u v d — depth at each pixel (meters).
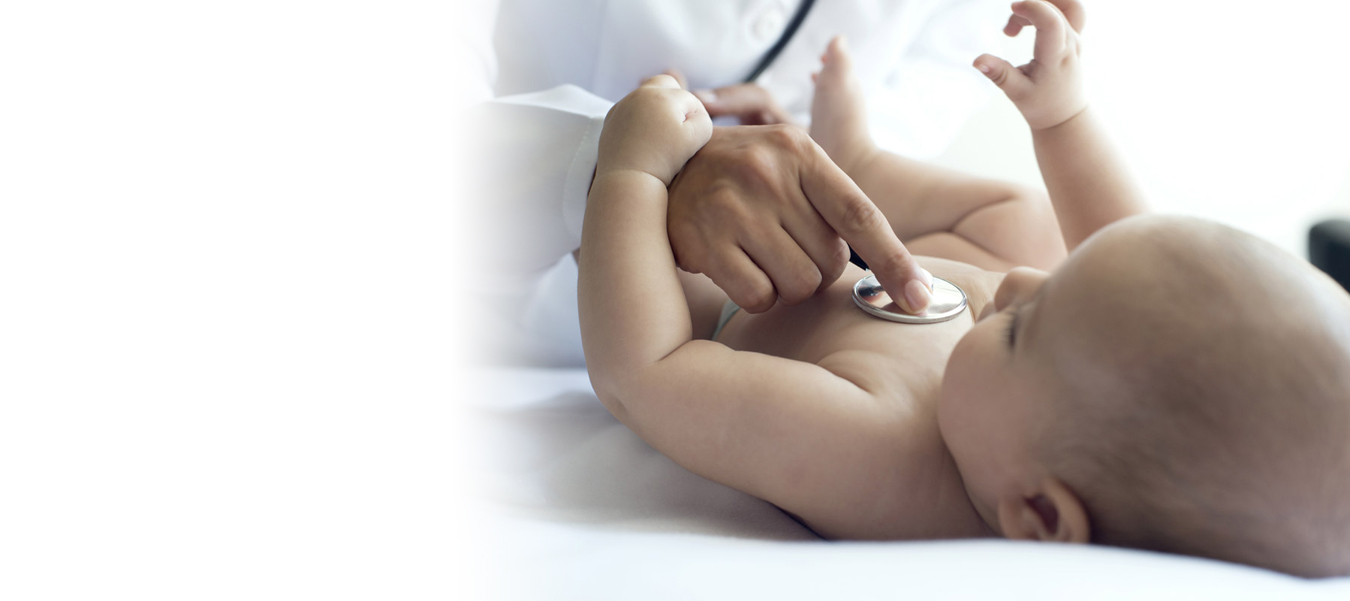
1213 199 1.67
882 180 1.11
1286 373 0.48
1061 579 0.40
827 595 0.38
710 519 0.65
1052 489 0.55
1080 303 0.55
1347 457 0.48
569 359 1.09
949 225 1.06
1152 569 0.42
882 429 0.63
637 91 0.75
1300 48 1.66
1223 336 0.50
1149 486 0.52
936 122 1.44
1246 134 1.68
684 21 1.13
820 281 0.70
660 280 0.68
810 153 0.69
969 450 0.61
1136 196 0.96
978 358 0.60
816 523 0.65
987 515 0.63
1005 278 0.64
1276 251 0.54
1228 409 0.49
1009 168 1.68
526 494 0.63
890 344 0.69
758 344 0.80
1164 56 1.71
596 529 0.55
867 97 1.34
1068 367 0.55
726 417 0.64
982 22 1.39
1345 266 1.22
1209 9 1.68
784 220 0.69
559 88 0.94
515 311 1.01
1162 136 1.70
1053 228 1.01
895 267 0.68
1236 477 0.49
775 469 0.63
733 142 0.72
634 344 0.66
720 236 0.69
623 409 0.69
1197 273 0.52
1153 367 0.51
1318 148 1.68
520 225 0.89
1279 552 0.50
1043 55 0.91
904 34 1.31
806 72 1.27
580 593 0.39
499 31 1.13
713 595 0.39
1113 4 1.71
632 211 0.69
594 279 0.68
